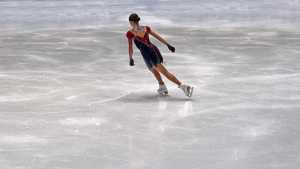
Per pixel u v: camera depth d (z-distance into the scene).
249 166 14.80
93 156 15.90
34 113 21.52
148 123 19.81
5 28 54.59
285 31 49.56
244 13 67.94
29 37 46.75
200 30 51.41
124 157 15.78
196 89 25.94
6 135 18.25
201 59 34.62
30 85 27.27
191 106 22.53
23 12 70.62
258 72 29.91
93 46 41.31
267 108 21.81
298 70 30.30
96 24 57.62
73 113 21.47
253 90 25.39
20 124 19.75
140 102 23.44
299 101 23.00
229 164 15.01
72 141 17.52
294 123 19.44
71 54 37.41
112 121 20.14
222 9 72.69
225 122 19.77
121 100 23.89
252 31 49.75
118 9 74.00
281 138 17.55
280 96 24.02
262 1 83.75
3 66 32.81
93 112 21.64
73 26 55.84
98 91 25.84
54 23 58.94
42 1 84.44
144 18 63.50
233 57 35.22
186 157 15.71
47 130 18.92
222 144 16.98
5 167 14.88
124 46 41.44
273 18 62.12
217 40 43.69
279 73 29.50
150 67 24.50
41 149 16.62
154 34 24.20
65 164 15.18
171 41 43.62
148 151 16.36
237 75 29.19
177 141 17.41
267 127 18.95
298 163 15.01
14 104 23.12
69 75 30.00
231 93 24.88
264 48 38.97
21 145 17.06
